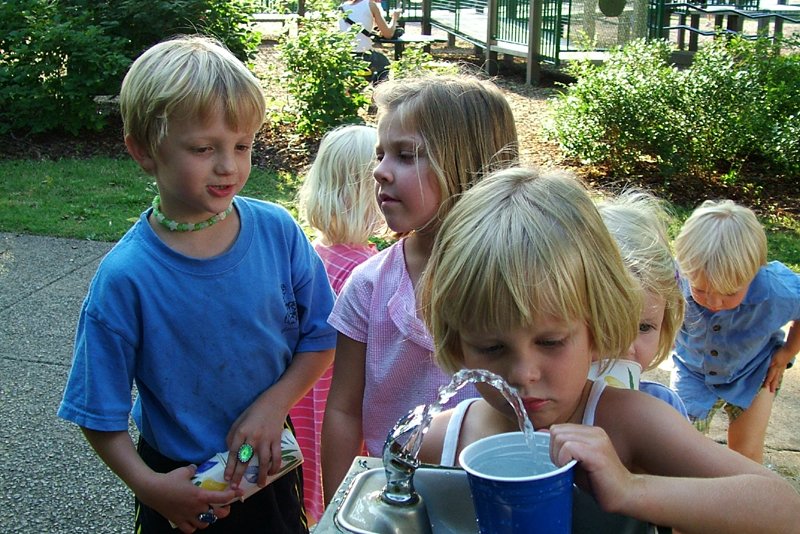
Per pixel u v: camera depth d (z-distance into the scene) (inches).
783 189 292.7
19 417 156.3
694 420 130.5
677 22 693.3
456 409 56.5
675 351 132.8
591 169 308.5
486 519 39.6
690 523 42.0
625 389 51.3
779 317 122.0
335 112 343.3
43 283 221.9
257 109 78.5
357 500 44.1
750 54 308.0
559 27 468.1
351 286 83.7
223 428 81.7
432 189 78.4
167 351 78.5
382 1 673.0
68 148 347.9
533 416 47.4
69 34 343.6
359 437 83.8
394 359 80.0
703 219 120.3
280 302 83.9
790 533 43.7
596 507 43.4
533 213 46.8
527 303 44.7
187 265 79.0
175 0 380.8
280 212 87.4
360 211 108.2
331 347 88.0
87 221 267.3
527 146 339.0
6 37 352.2
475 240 46.6
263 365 82.7
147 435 83.3
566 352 46.6
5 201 283.6
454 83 81.1
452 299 46.8
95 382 76.5
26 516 128.1
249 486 79.4
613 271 48.5
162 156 76.7
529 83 482.0
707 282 118.8
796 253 233.8
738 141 288.7
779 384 131.5
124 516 128.4
